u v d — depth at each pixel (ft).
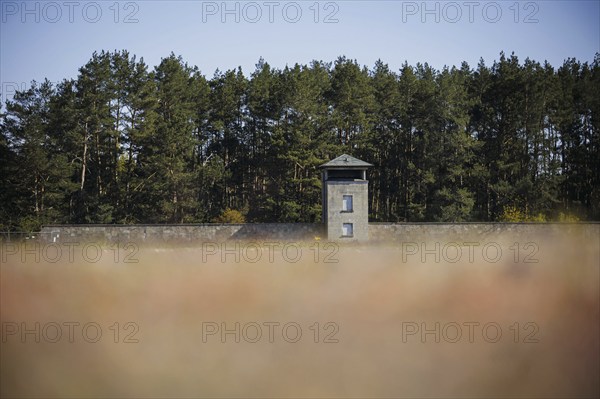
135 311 84.74
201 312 86.89
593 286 87.61
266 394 57.11
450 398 55.26
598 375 60.39
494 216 212.02
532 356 63.57
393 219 227.61
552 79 223.30
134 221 202.28
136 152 223.51
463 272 107.86
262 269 111.75
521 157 222.69
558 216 199.72
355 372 61.62
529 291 88.89
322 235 147.23
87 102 205.77
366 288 99.14
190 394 58.65
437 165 217.56
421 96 224.94
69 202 205.16
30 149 184.65
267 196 219.41
